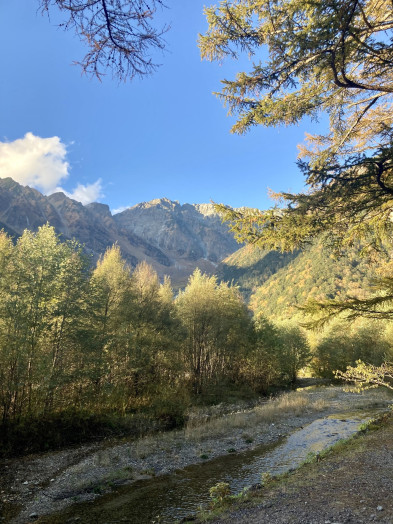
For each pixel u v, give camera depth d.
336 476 7.78
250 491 7.71
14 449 12.58
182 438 15.16
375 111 8.05
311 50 5.83
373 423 14.68
